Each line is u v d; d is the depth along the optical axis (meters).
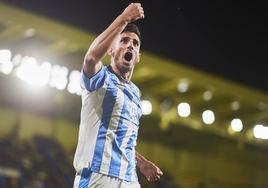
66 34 21.73
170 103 30.41
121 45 5.97
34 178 24.59
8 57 24.72
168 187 29.14
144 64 24.25
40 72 25.77
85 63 5.49
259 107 30.77
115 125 5.73
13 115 26.73
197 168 32.41
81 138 5.79
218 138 32.75
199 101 30.56
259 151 33.78
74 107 28.52
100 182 5.57
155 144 31.56
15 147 25.73
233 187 33.09
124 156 5.75
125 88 5.90
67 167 26.03
